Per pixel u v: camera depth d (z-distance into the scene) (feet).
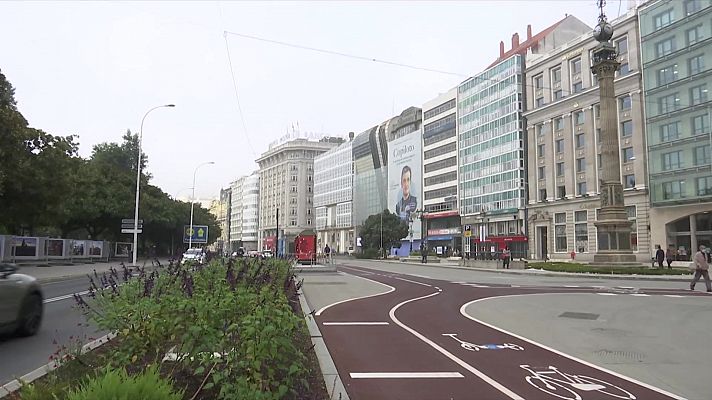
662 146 182.39
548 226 233.76
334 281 93.45
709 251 166.40
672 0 181.78
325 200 473.67
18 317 31.68
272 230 540.11
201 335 16.43
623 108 201.77
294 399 16.81
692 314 48.85
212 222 375.04
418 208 343.46
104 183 189.26
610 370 26.32
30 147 110.83
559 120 232.12
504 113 265.75
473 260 164.35
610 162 130.11
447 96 320.91
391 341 34.40
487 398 21.13
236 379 15.14
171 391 12.55
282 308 19.85
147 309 18.25
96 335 32.99
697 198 168.45
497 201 268.82
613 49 130.93
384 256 294.66
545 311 51.16
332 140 540.52
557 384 23.49
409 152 356.59
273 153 539.70
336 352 30.63
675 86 179.52
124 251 197.36
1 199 110.63
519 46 287.07
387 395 21.45
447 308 53.78
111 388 11.32
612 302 59.36
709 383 23.88
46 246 134.92
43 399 13.46
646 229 188.14
